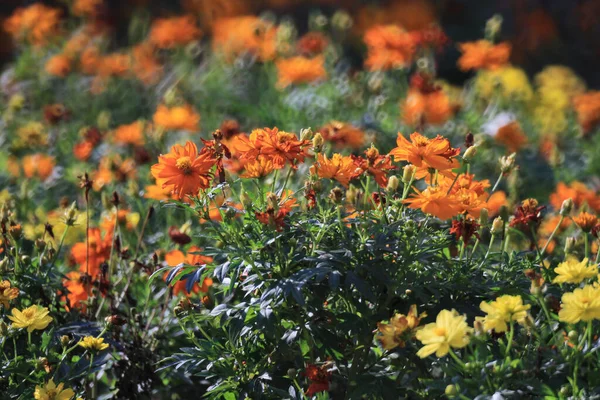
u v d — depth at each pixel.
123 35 23.03
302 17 24.84
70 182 11.29
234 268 5.68
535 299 5.68
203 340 6.07
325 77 14.06
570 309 4.89
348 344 6.05
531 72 24.61
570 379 4.91
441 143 5.55
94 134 11.19
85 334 6.48
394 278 5.70
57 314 6.85
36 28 16.66
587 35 25.16
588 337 5.06
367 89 13.96
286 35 15.16
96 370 6.16
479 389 4.91
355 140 10.01
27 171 11.10
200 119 14.05
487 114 13.66
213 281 7.57
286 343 5.81
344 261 5.53
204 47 18.28
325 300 5.93
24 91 15.99
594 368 5.12
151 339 7.14
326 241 5.84
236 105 14.03
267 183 8.06
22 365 5.85
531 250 6.62
